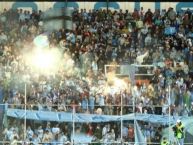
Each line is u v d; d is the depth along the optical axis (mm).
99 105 50406
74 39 60656
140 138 50250
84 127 50781
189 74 56344
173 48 59125
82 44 59969
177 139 48812
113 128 50812
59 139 50094
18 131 50250
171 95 51844
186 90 52969
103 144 49906
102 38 60625
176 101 51625
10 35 60906
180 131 47688
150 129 50531
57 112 50781
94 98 52125
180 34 61062
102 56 58344
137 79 55406
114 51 58656
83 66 57094
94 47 59375
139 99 51938
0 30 61250
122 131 49531
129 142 49719
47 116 50781
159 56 58250
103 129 50469
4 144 49594
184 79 55344
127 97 51938
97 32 61344
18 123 50531
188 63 57719
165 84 54219
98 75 55594
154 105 51094
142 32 61156
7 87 53281
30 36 60875
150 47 59812
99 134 50469
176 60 58094
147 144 50344
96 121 50531
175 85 53844
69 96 52594
